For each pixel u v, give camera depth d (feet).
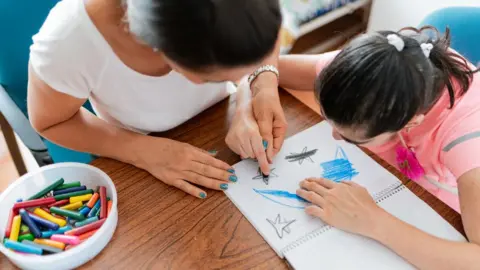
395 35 1.83
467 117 2.16
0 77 2.95
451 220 2.03
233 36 1.32
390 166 2.29
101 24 1.92
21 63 2.94
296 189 2.19
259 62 1.45
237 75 1.49
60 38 1.94
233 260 1.90
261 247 1.95
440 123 2.26
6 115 2.70
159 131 2.57
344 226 1.98
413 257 1.86
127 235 1.98
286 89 2.80
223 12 1.28
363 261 1.88
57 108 2.22
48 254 1.83
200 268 1.87
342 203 2.04
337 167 2.29
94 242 1.85
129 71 2.16
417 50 1.79
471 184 1.96
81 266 1.87
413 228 1.94
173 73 2.28
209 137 2.48
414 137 2.44
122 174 2.26
